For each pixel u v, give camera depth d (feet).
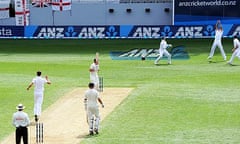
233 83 345.92
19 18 646.33
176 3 618.85
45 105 290.15
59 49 543.39
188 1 615.98
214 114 264.52
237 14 607.37
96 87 315.78
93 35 605.31
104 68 422.82
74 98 307.58
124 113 267.59
